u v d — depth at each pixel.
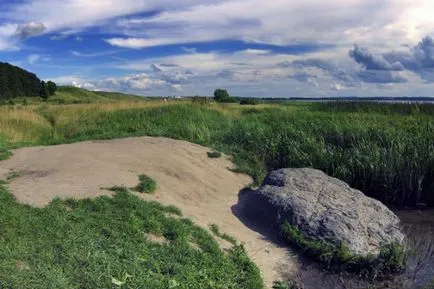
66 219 5.80
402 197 10.47
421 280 6.62
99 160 9.22
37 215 5.79
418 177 10.41
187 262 5.48
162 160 9.73
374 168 10.66
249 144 13.03
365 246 7.16
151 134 13.55
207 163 10.66
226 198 9.15
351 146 11.91
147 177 8.31
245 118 18.02
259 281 5.82
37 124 18.95
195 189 8.99
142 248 5.48
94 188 7.26
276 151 12.14
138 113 19.83
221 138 13.84
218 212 8.27
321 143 11.90
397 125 13.18
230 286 5.40
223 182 9.86
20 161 9.29
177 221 6.55
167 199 7.82
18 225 5.35
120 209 6.46
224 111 20.88
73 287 4.37
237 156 11.80
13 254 4.66
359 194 8.63
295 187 8.55
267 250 7.13
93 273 4.62
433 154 10.66
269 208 8.05
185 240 6.04
